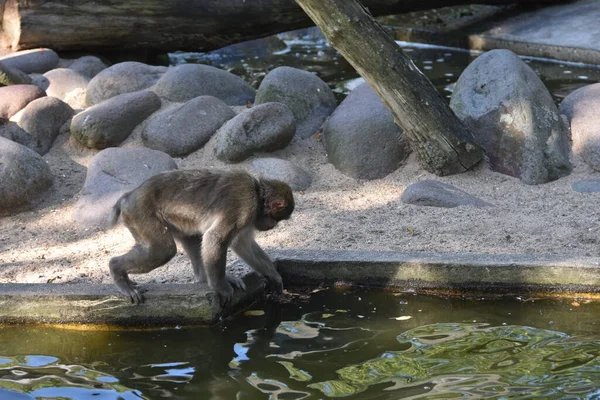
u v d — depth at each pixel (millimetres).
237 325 9320
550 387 7531
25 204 12414
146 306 9203
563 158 12797
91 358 8539
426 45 21938
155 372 8180
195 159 13617
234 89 15484
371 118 13539
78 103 15578
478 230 11039
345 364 8219
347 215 11797
